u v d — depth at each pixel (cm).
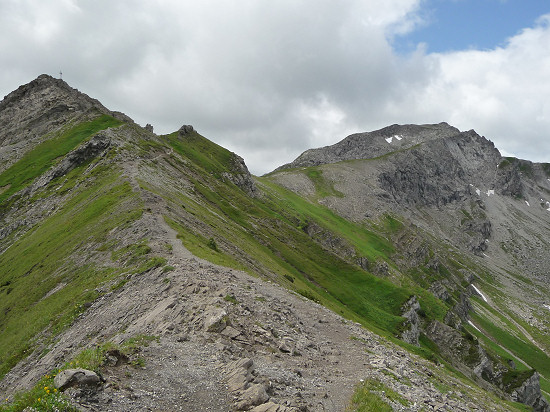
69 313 4356
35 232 8881
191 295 3428
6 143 16500
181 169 13325
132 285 4309
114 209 7238
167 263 4503
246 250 8538
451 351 12769
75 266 5784
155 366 2077
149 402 1692
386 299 13150
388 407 2170
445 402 2716
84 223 7400
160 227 6134
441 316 15950
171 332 2692
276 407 1780
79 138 15125
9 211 11081
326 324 3900
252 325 2988
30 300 5547
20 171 13475
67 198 9888
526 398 11875
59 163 12200
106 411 1545
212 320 2812
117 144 12169
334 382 2417
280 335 3017
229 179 18812
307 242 15338
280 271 8888
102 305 4178
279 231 14900
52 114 17738
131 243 5666
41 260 6881
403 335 11050
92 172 10569
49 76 19975
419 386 2888
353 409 2042
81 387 1623
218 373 2100
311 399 2062
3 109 18700
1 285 6838
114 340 2931
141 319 3231
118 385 1756
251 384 1973
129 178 9025
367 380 2511
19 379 3688
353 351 3281
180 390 1855
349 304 11938
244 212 14212
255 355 2559
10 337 4731
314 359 2814
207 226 8069
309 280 12056
